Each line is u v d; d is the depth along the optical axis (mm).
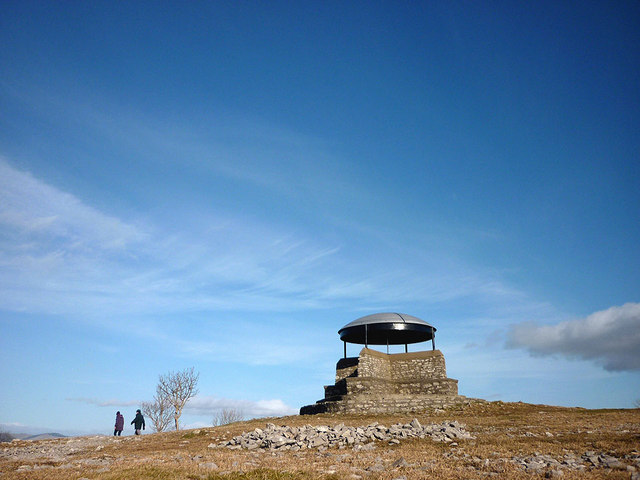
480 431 22859
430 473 14109
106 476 13734
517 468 14039
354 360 41750
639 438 17562
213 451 21000
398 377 41375
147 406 53031
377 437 21344
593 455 15367
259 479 13484
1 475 14086
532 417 28094
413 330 41000
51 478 13641
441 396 36438
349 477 13633
